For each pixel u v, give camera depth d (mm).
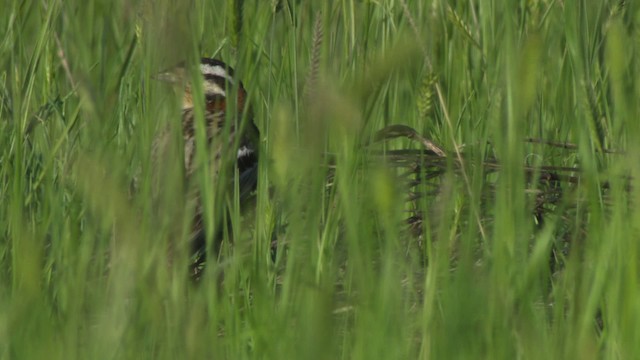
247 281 9250
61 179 9930
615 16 11945
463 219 10469
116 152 8844
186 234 7789
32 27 14172
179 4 7723
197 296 7535
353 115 6832
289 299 7652
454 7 14180
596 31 12648
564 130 12555
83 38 12352
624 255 7727
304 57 13102
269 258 9492
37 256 7113
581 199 10289
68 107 12117
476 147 8453
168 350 7242
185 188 8391
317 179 7461
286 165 7645
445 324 7035
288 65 12141
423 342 7355
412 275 8070
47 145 11125
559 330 7629
